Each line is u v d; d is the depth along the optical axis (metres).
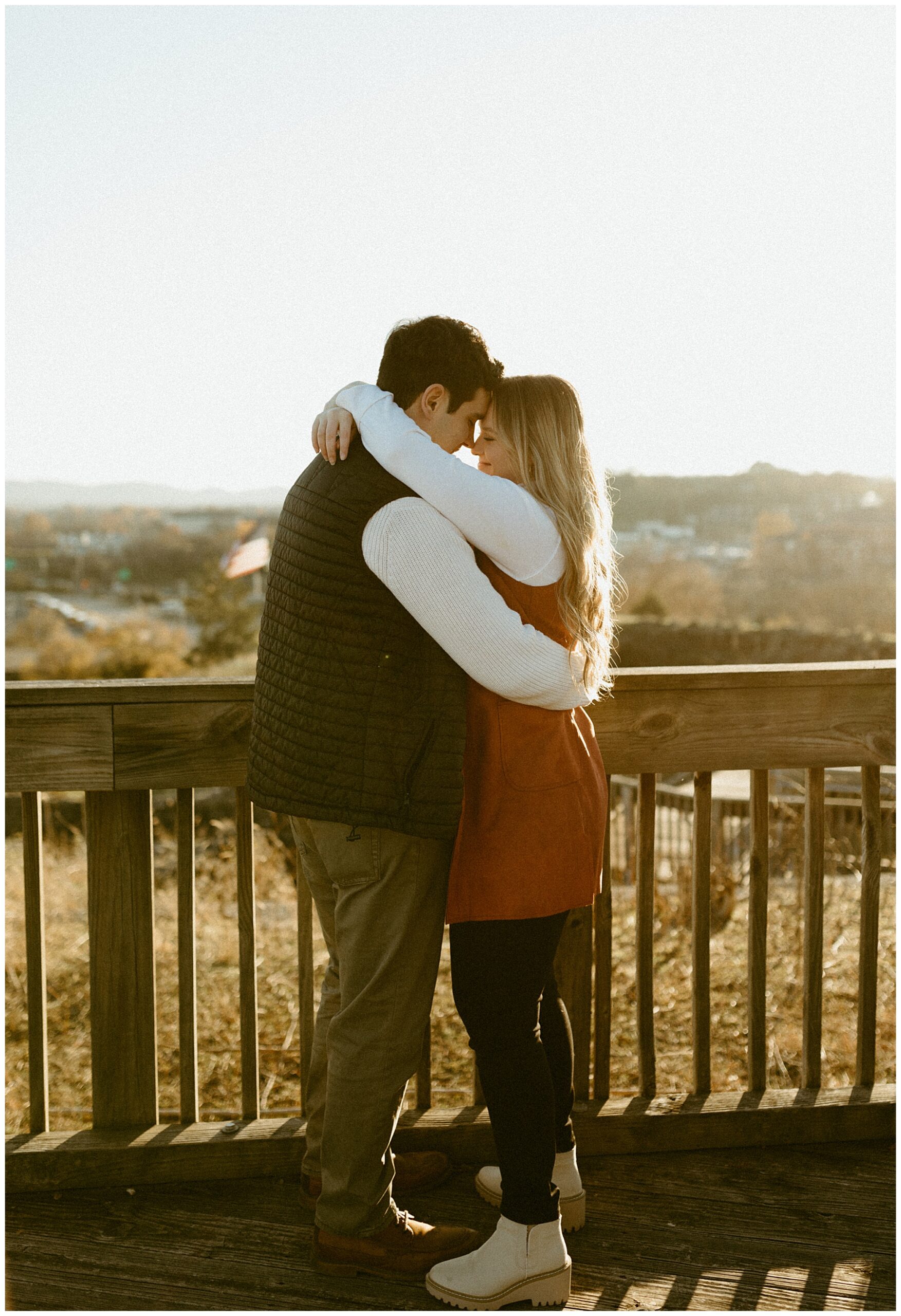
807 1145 2.14
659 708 2.11
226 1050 4.23
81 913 6.62
